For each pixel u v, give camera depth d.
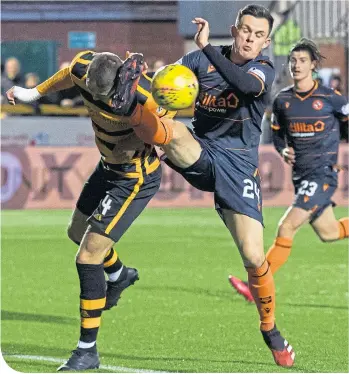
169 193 49.09
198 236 37.22
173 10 56.25
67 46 56.69
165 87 13.97
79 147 48.31
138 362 16.41
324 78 52.81
